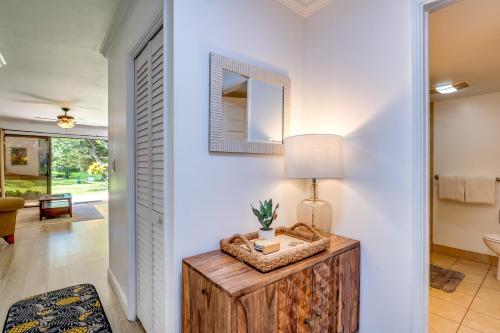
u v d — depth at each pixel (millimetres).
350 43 1508
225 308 885
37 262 2920
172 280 1195
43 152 7184
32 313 1921
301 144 1382
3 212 3473
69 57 2693
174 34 1164
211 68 1272
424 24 1231
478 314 1883
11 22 2018
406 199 1269
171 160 1191
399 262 1295
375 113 1394
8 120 6441
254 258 1056
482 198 2793
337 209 1575
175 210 1174
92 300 2105
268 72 1519
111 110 2408
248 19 1440
